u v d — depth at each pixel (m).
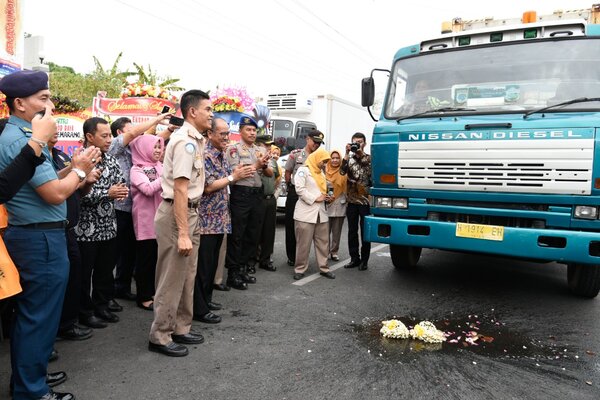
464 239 4.47
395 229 4.81
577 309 4.69
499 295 5.14
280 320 4.23
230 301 4.77
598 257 4.01
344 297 4.97
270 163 5.91
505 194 4.28
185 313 3.63
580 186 4.00
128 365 3.25
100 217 3.87
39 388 2.67
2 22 5.99
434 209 4.64
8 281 2.41
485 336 3.96
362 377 3.14
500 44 4.95
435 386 3.05
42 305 2.64
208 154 4.18
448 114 4.79
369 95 5.66
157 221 3.38
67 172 2.90
